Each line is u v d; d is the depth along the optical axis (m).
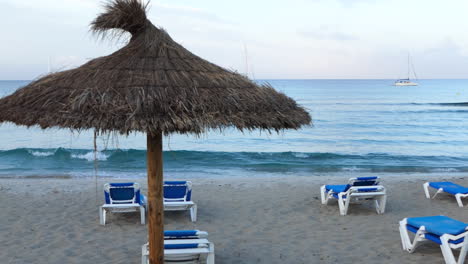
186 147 25.69
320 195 10.49
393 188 11.55
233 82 3.34
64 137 28.34
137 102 2.83
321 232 7.34
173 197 8.25
